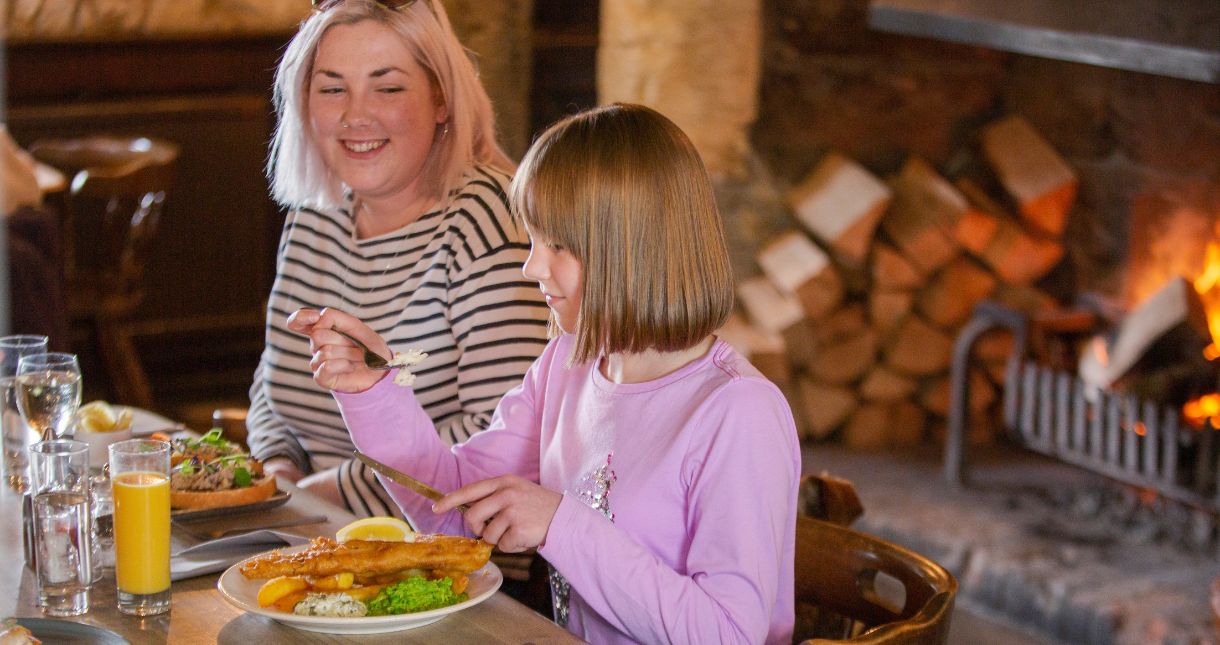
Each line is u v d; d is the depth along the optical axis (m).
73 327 4.43
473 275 1.98
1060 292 3.96
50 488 1.43
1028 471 3.81
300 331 1.60
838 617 1.62
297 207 2.17
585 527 1.35
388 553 1.38
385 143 1.98
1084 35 3.07
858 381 4.01
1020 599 3.16
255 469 1.75
